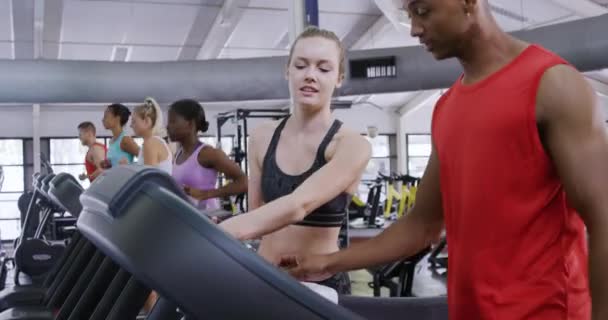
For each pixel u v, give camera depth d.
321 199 1.10
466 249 0.88
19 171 10.71
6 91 5.61
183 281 0.47
